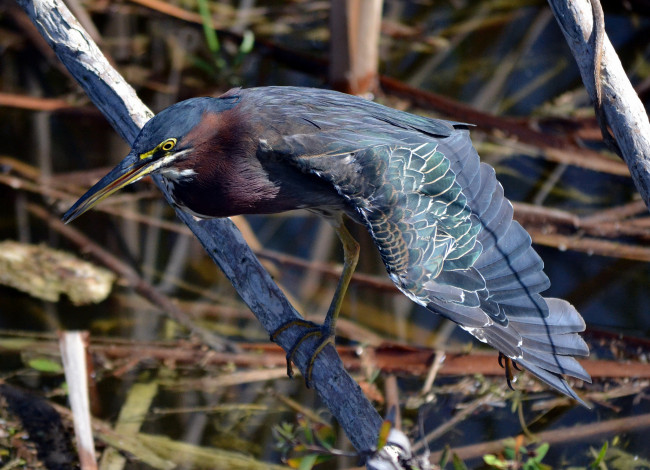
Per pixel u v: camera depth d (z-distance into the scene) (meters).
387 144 8.07
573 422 9.78
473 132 13.96
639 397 10.01
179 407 9.96
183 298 11.55
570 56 15.50
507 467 8.66
